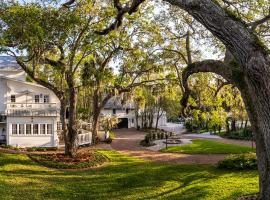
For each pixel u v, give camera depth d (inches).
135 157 1263.5
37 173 909.8
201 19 354.0
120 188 743.1
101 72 1194.0
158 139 1898.4
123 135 2321.6
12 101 1587.1
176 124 3870.6
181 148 1507.1
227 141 1888.5
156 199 656.4
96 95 1663.4
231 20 342.0
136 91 1675.7
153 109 2888.8
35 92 1611.7
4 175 840.9
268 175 388.5
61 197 663.8
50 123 1453.0
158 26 1184.8
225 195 651.5
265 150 361.4
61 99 1150.3
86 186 759.1
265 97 334.0
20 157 1107.3
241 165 910.4
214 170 922.7
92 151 1326.3
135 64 1414.9
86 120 2031.3
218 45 860.0
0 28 930.7
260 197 398.0
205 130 2669.8
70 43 1034.1
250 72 333.7
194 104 945.5
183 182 786.2
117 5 578.9
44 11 943.7
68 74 1111.6
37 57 1007.0
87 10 996.6
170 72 1434.5
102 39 1040.2
